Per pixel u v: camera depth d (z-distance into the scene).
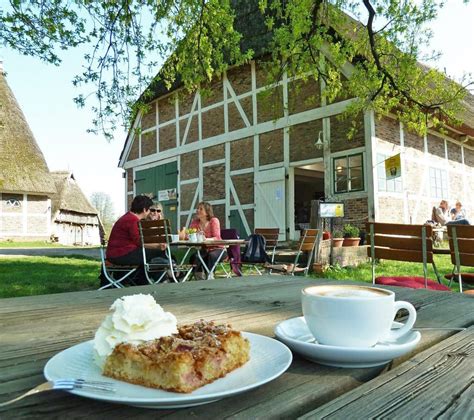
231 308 1.12
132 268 4.42
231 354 0.54
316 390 0.53
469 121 12.06
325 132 10.35
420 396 0.51
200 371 0.49
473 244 2.80
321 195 17.77
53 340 0.81
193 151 14.09
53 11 6.11
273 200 11.42
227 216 12.70
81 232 29.50
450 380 0.57
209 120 13.58
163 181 15.34
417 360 0.66
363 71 7.35
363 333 0.64
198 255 5.36
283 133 11.34
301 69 7.20
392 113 10.02
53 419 0.45
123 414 0.46
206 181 13.52
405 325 0.74
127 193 17.28
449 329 0.88
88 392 0.46
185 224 14.22
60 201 26.48
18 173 23.56
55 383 0.48
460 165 12.97
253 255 5.53
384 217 9.53
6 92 26.34
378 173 9.51
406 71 6.95
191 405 0.47
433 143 11.73
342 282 1.70
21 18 6.09
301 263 7.40
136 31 6.45
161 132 15.52
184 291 1.45
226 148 12.94
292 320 0.82
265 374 0.53
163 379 0.47
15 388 0.54
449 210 11.56
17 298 1.31
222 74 13.13
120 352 0.51
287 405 0.48
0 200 23.08
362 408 0.47
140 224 4.41
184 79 7.03
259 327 0.90
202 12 6.50
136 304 0.57
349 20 9.69
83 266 8.39
